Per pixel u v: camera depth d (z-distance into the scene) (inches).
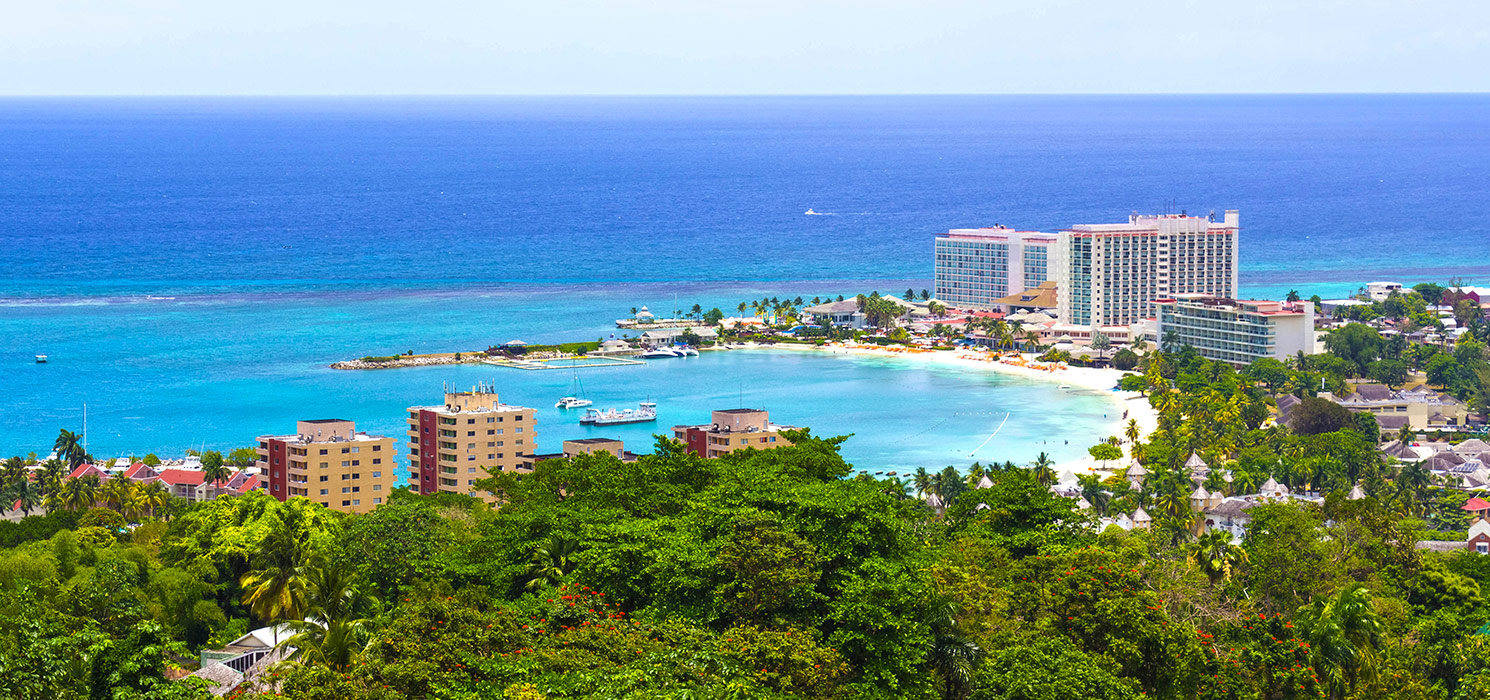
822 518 6752.0
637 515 7854.3
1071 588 7111.2
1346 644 7288.4
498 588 7042.3
